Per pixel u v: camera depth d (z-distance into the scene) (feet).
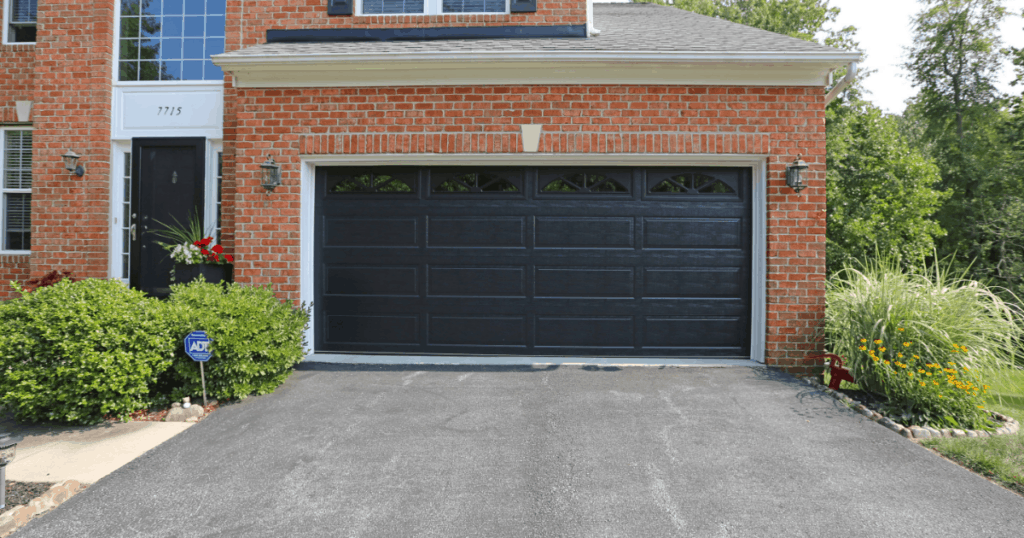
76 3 23.49
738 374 17.85
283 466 11.23
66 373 12.82
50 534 8.80
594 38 21.08
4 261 24.56
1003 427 14.07
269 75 19.27
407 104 19.36
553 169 19.94
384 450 11.98
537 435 12.81
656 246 19.77
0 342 12.78
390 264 20.21
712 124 18.92
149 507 9.63
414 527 9.05
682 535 8.86
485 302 20.04
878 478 10.88
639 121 19.02
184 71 23.68
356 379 17.25
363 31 21.47
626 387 16.43
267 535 8.80
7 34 25.13
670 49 18.35
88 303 13.58
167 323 14.43
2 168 25.12
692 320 19.80
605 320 19.89
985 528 9.11
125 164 23.94
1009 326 16.07
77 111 23.25
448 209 20.10
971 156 57.88
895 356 15.37
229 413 14.30
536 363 18.94
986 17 62.39
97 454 11.77
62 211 23.22
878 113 44.19
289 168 19.53
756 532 8.95
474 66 18.88
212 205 23.21
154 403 14.46
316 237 20.30
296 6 22.33
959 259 48.83
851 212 42.29
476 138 19.21
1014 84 54.13
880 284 17.46
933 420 14.14
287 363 16.57
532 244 19.94
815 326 18.63
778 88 18.86
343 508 9.62
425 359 19.45
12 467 11.09
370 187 20.29
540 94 19.16
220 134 22.97
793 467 11.30
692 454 11.86
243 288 17.56
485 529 9.00
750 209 19.66
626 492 10.22
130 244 23.03
